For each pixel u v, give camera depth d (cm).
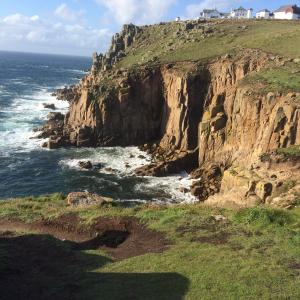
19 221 2984
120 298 1792
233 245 2255
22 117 10512
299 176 4512
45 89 16750
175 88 7894
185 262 2075
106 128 8188
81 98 8712
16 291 1886
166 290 1831
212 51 8600
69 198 3434
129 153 7712
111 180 6394
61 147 7988
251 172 4844
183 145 7575
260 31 9956
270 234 2392
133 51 11506
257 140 5912
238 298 1753
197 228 2520
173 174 6712
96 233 2681
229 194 4706
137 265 2097
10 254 2302
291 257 2103
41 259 2262
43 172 6688
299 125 5278
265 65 7188
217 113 7038
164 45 10369
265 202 4181
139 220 2739
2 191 5962
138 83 8388
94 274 2050
